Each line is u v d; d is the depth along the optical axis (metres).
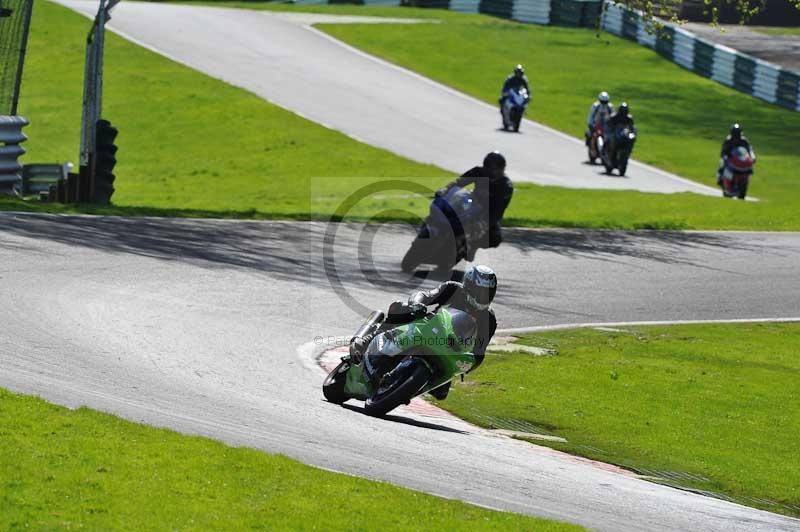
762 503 30.08
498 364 44.00
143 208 70.25
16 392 27.56
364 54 172.25
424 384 31.70
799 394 43.38
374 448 27.98
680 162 130.12
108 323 39.25
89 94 75.69
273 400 32.22
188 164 111.56
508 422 36.25
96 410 26.52
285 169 108.88
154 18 178.75
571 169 117.75
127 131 123.62
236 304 46.38
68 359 32.97
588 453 33.12
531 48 190.75
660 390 42.16
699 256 74.81
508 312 53.31
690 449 34.66
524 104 134.12
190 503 20.89
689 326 55.03
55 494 20.41
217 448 24.48
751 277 69.31
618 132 116.00
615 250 73.81
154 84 140.62
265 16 193.88
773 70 170.88
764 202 105.31
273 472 23.41
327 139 122.00
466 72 168.88
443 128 132.88
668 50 192.50
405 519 21.55
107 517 19.69
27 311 38.91
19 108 131.50
